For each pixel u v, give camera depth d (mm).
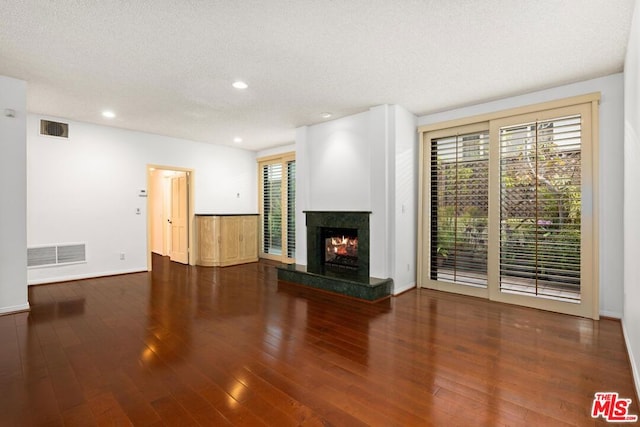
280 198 7168
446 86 3672
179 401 1953
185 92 3893
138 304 3938
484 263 4219
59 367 2354
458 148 4441
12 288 3557
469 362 2457
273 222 7336
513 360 2488
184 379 2203
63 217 5059
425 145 4754
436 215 4672
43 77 3455
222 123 5285
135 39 2688
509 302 3971
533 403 1944
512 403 1944
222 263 6555
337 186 5008
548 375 2268
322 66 3184
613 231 3334
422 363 2441
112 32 2578
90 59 3041
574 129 3520
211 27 2514
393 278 4387
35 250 4820
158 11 2307
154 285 4922
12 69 3264
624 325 3014
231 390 2072
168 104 4328
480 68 3215
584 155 3436
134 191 5809
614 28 2492
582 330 3084
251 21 2434
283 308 3797
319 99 4137
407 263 4668
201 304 3947
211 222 6543
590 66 3150
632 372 2283
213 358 2514
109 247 5535
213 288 4742
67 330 3068
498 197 4016
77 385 2117
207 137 6316
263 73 3350
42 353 2578
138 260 5883
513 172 3912
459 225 4422
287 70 3277
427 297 4277
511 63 3102
